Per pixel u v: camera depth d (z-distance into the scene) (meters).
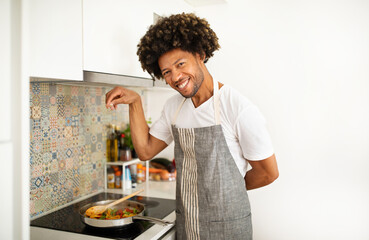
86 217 1.35
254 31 2.35
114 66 1.37
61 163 1.67
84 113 1.84
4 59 0.81
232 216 1.24
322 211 2.27
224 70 2.44
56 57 1.06
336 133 2.21
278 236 2.38
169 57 1.17
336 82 2.19
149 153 1.50
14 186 0.83
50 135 1.59
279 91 2.32
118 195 1.88
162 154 2.61
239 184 1.27
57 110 1.63
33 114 1.48
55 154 1.63
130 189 2.03
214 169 1.23
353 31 2.13
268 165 1.20
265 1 2.30
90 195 1.88
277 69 2.31
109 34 1.33
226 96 1.22
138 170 2.19
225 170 1.23
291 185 2.33
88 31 1.20
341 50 2.16
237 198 1.25
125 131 2.15
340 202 2.22
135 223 1.41
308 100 2.26
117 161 2.05
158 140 1.47
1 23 0.80
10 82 0.83
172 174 2.30
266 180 1.27
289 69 2.29
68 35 1.11
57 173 1.64
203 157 1.25
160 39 1.15
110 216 1.43
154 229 1.34
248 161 1.26
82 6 1.17
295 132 2.30
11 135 0.83
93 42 1.23
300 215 2.32
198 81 1.19
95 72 1.25
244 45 2.38
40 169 1.54
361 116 2.14
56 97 1.62
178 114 1.35
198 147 1.25
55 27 1.05
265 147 1.17
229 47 2.41
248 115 1.16
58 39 1.06
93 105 1.92
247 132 1.17
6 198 0.81
